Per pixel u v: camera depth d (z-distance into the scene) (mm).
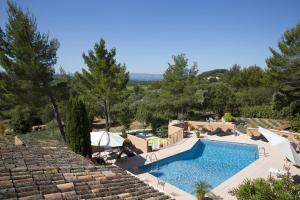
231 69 58094
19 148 8188
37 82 19406
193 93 33750
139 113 30453
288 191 6703
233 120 29422
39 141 9953
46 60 19906
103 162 15250
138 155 18125
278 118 28688
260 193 6754
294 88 26609
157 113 33438
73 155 8742
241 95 35812
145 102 36156
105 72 23891
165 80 33969
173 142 21656
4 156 7066
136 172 15008
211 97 34500
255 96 34656
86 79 24000
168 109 33750
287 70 26516
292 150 12727
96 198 5035
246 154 20109
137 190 6055
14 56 18422
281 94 28016
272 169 13633
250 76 48719
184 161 18531
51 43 19844
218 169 17016
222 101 33188
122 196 5449
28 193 4602
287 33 26312
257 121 28812
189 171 16578
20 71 18000
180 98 32938
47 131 23438
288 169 14445
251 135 23625
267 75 28297
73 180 5707
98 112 33594
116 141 16109
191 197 11695
